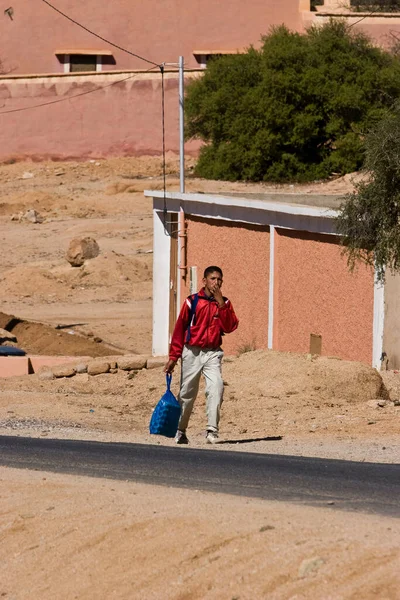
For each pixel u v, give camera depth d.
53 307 103.31
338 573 16.69
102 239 136.38
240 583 17.23
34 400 49.84
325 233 53.94
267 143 163.12
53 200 162.62
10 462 31.06
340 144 160.12
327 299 54.44
